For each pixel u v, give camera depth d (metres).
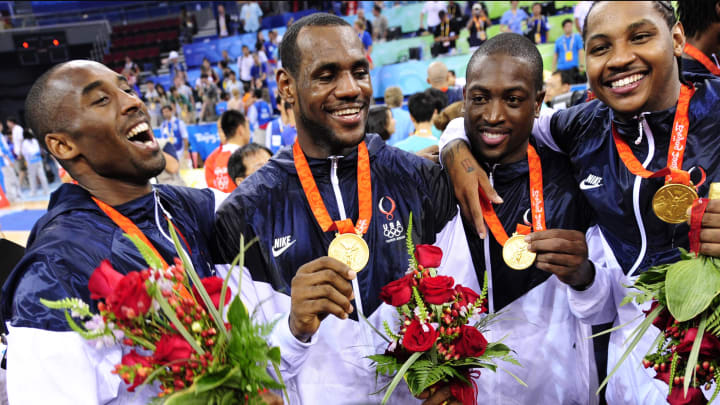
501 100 1.60
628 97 1.54
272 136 7.43
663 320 1.35
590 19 1.56
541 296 1.78
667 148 1.60
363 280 1.61
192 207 1.60
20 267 1.30
